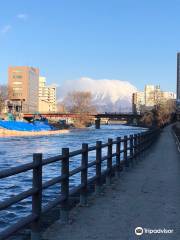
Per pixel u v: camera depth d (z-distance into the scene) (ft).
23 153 173.37
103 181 55.57
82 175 39.42
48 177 82.48
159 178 61.11
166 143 167.32
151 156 103.65
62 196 32.60
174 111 602.03
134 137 82.84
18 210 48.57
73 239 28.19
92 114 643.45
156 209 38.24
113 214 36.01
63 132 489.67
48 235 29.17
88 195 45.78
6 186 71.97
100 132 482.69
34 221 26.86
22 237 30.71
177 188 51.19
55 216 36.45
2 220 44.01
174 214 36.14
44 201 51.98
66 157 32.81
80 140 295.07
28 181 77.51
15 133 402.11
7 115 512.63
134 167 77.20
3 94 640.17
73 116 620.90
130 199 43.34
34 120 540.93
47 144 246.88
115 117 649.61
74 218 34.45
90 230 30.60
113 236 29.01
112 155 54.95
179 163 85.46
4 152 180.14
